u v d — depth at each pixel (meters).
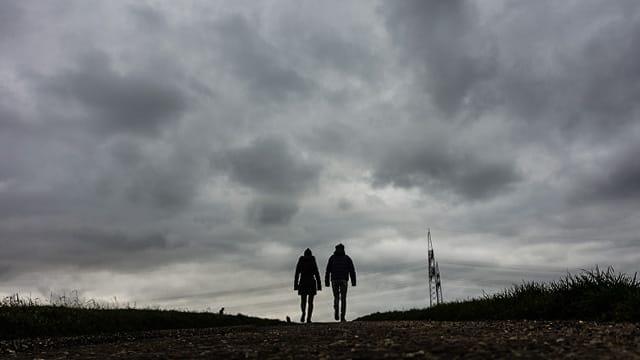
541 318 10.67
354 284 17.58
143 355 6.78
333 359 5.54
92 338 10.95
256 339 8.12
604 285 10.55
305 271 17.48
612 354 5.17
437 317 14.41
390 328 9.17
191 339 8.92
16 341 10.48
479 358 5.21
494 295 13.66
